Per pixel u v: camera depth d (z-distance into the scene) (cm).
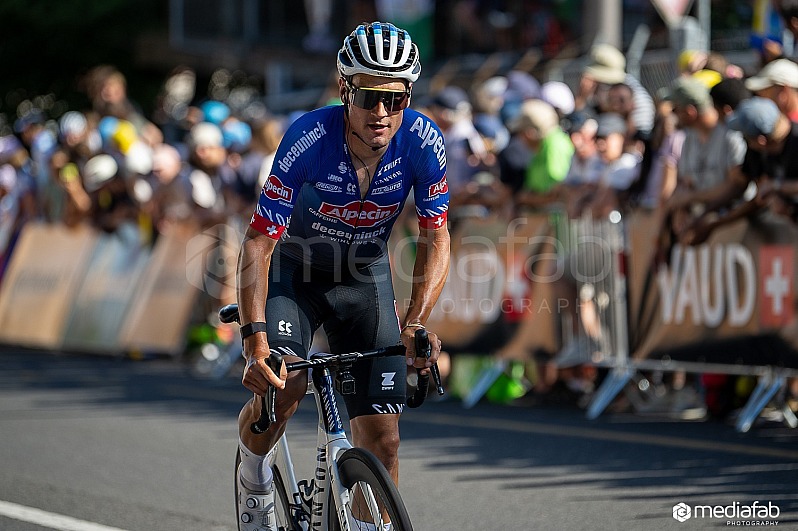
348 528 1042
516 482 1716
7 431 2222
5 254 3825
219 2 4919
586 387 2523
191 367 3272
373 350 1149
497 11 4331
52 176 3641
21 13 5253
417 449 1994
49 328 3600
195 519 1533
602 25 3284
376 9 4756
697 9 3450
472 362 2612
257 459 1184
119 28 5406
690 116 2158
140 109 5547
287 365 1058
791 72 2131
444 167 1159
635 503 1559
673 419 2255
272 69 4956
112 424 2291
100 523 1519
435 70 4406
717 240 2128
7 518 1550
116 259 3453
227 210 3133
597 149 2392
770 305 2048
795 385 2169
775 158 2020
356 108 1067
